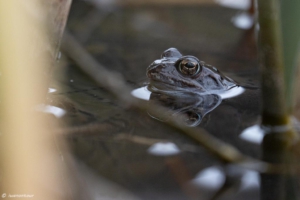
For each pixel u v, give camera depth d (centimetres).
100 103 55
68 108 54
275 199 51
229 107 56
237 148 53
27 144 42
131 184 52
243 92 58
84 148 53
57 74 58
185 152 53
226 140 53
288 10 51
